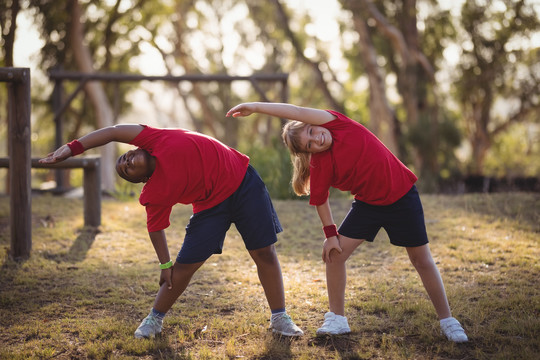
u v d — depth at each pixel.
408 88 23.14
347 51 27.70
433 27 24.28
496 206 7.17
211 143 3.18
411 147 22.53
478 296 3.94
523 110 25.05
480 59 23.66
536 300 3.73
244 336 3.40
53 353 3.16
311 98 32.34
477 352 3.01
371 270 4.78
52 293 4.21
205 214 3.23
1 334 3.45
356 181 3.12
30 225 5.23
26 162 5.11
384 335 3.31
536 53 22.48
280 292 3.39
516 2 22.14
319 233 6.28
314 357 3.08
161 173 3.05
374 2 23.84
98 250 5.52
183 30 27.38
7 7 15.97
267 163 9.10
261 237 3.26
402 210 3.17
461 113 27.44
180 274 3.25
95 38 22.36
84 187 6.38
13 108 5.01
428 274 3.25
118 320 3.68
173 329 3.52
